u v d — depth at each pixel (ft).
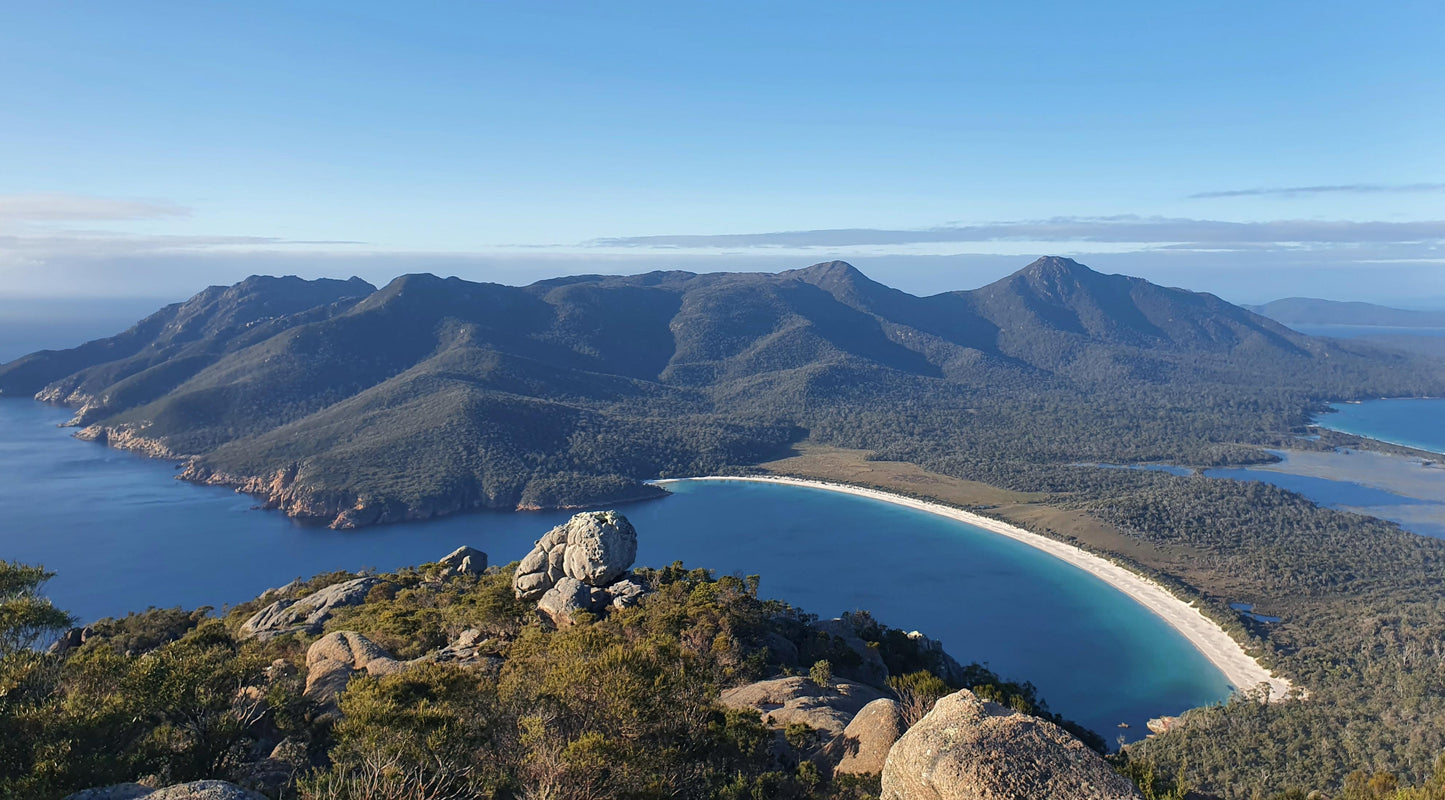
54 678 140.26
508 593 276.41
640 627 240.73
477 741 122.01
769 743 159.43
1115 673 562.25
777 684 206.49
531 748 116.47
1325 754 385.09
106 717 122.93
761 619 259.80
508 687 138.10
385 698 134.41
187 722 131.85
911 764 76.48
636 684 130.62
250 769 132.05
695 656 216.54
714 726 147.02
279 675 174.40
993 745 73.51
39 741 115.14
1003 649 606.96
